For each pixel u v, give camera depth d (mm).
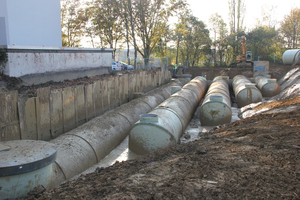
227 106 10625
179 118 9094
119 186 3656
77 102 9406
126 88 14469
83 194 3510
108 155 7988
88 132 7832
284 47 49688
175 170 4180
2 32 13102
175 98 11516
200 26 48312
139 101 12570
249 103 14625
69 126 8977
